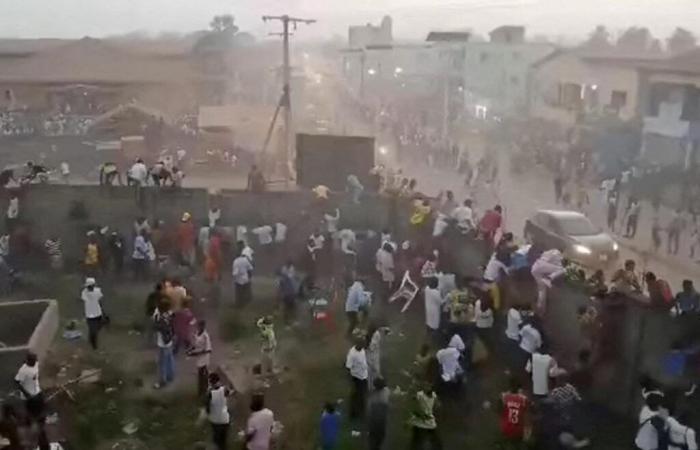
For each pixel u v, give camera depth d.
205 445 12.11
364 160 27.27
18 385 12.20
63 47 39.31
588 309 13.23
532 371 12.86
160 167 23.77
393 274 18.56
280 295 18.23
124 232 21.95
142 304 18.53
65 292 19.28
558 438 11.63
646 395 11.29
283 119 34.44
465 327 14.89
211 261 19.61
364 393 13.01
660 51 31.75
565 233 20.58
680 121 28.64
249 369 14.87
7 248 20.28
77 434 12.38
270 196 22.69
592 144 30.86
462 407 13.22
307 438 12.44
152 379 14.52
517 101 35.97
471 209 21.80
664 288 14.08
